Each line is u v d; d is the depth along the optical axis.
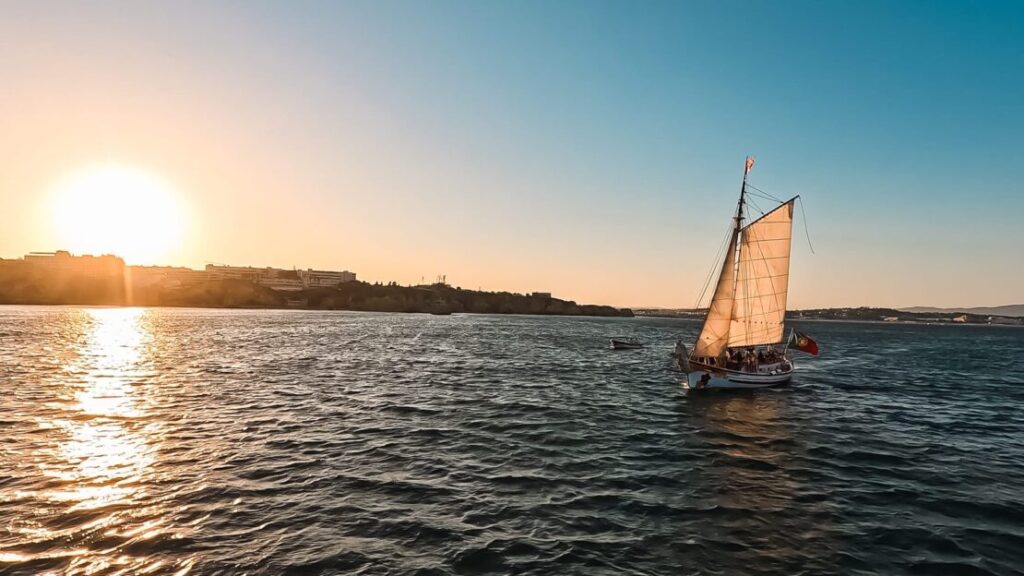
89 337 79.62
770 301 38.88
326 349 66.69
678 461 20.34
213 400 30.56
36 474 16.83
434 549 12.38
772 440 24.27
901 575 11.64
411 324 151.75
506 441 22.67
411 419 26.55
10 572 10.79
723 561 12.12
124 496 15.15
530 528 13.70
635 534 13.50
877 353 84.50
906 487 17.77
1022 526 14.53
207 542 12.41
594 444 22.62
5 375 39.06
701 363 38.75
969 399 38.56
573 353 70.19
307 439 22.08
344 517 14.09
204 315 186.00
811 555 12.52
